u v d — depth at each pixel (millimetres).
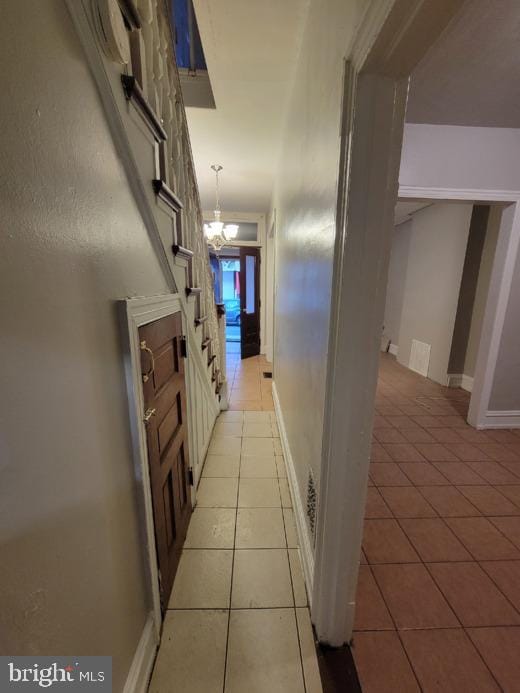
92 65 637
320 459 1057
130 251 874
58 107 539
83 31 595
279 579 1331
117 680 801
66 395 576
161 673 1003
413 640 1106
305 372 1471
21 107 450
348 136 743
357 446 902
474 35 1374
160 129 981
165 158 1158
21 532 467
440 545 1515
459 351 3891
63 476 570
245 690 963
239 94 2045
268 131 2537
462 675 1006
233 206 4879
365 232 767
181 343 1415
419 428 2781
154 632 1045
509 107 1961
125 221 839
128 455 870
